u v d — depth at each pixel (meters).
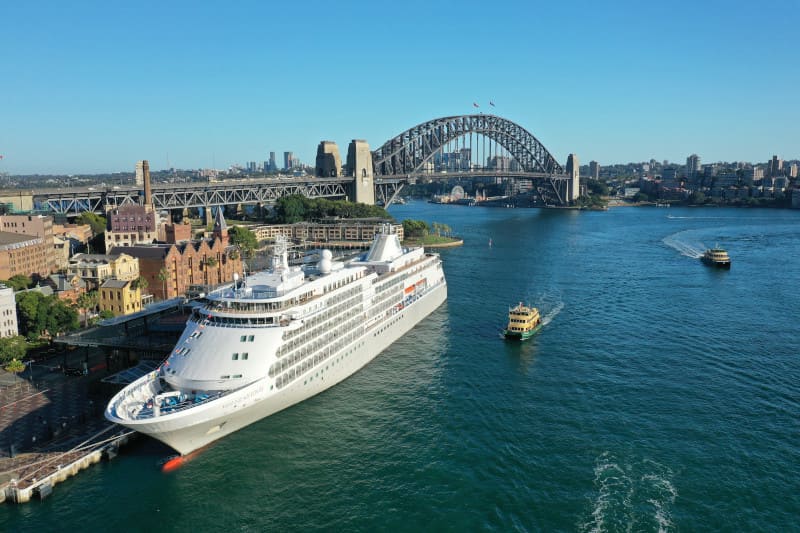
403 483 70.94
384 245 128.62
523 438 80.69
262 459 76.00
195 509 66.88
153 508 67.00
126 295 134.25
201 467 74.38
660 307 150.12
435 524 63.84
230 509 66.81
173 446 74.06
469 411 88.94
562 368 106.06
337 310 96.75
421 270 137.25
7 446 76.50
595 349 116.25
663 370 104.50
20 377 99.31
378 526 63.78
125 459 76.69
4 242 152.62
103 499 68.56
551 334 126.56
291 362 84.75
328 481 71.56
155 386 79.94
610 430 82.56
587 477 71.38
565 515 64.69
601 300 158.25
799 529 62.38
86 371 100.81
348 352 100.69
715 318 138.75
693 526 62.78
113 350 102.69
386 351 115.88
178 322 113.25
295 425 84.44
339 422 85.50
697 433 81.38
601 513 64.88
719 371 103.81
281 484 71.06
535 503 66.75
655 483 69.94
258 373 79.62
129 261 155.88
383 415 87.75
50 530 63.66
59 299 129.88
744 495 67.75
